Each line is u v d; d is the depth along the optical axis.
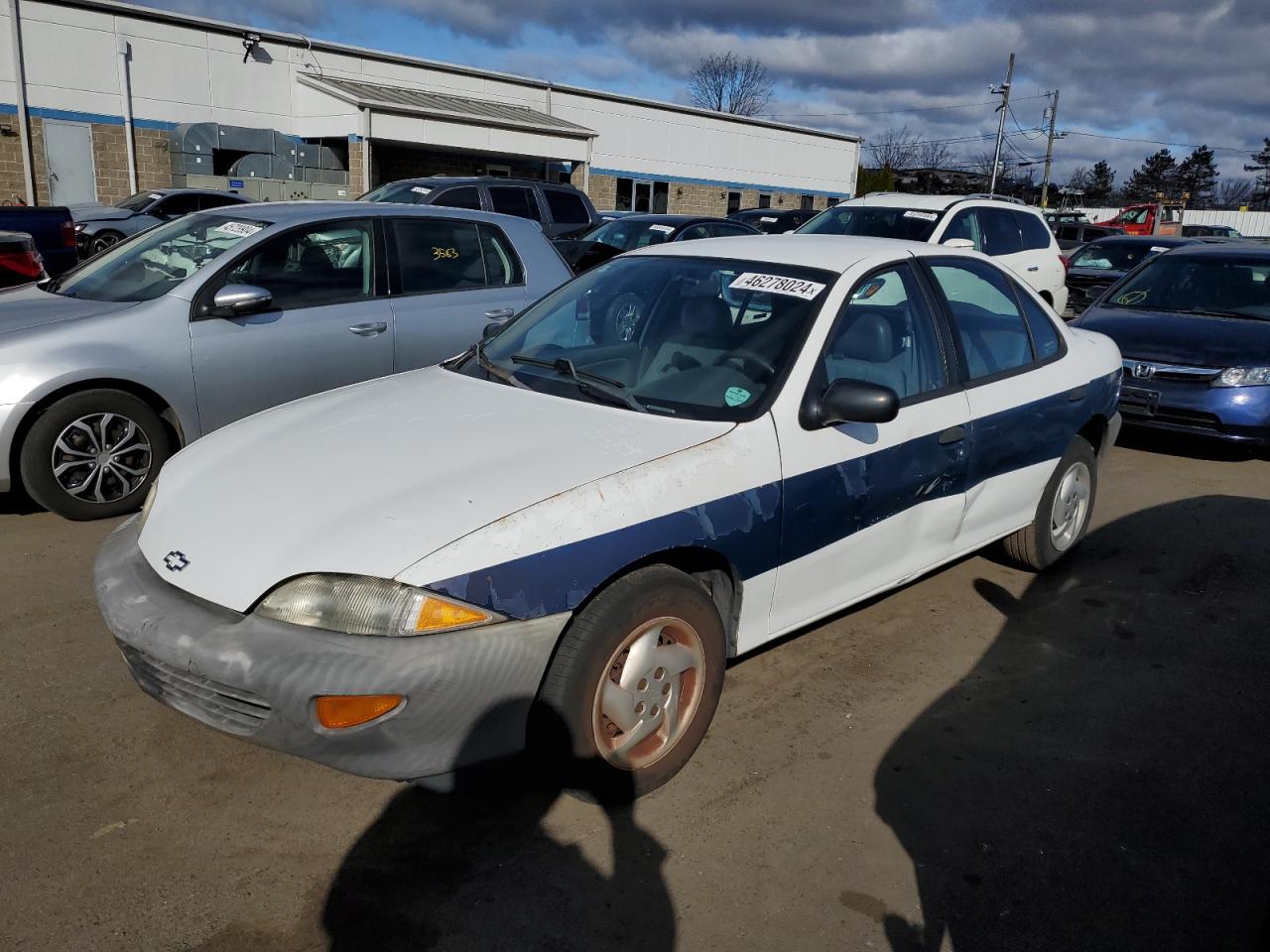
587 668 2.68
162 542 2.81
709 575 3.14
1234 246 8.81
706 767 3.16
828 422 3.29
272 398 5.32
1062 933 2.51
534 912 2.50
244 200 18.81
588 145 27.38
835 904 2.57
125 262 5.63
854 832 2.87
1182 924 2.56
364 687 2.40
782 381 3.28
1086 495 4.94
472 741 2.54
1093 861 2.79
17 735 3.15
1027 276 11.05
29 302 5.30
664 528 2.82
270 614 2.52
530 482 2.74
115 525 4.97
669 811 2.92
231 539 2.69
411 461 2.89
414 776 2.54
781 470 3.15
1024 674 3.89
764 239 4.19
